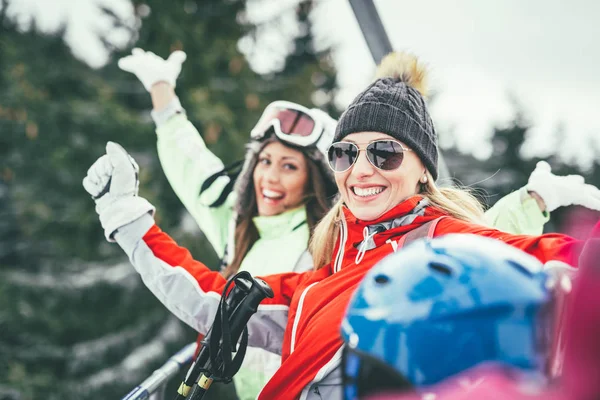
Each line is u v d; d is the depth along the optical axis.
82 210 8.97
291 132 2.33
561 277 0.73
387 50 2.23
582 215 2.11
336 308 1.36
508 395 0.64
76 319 9.11
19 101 8.94
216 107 8.37
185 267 1.70
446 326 0.66
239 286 1.37
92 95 9.80
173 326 9.12
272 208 2.34
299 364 1.34
